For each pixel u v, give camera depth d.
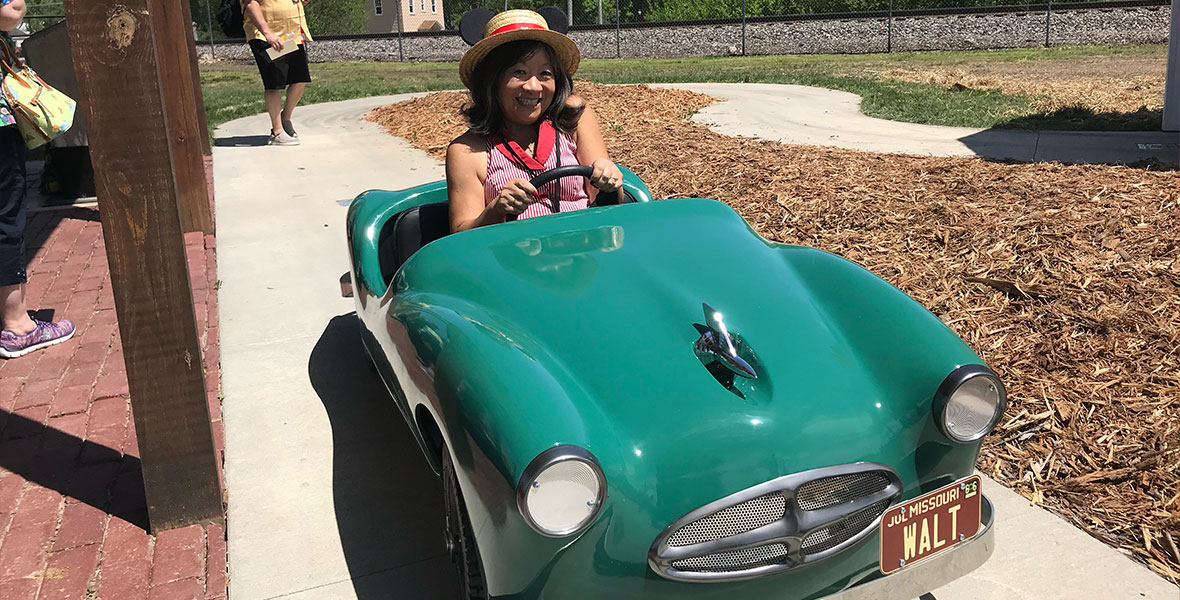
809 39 24.34
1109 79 14.34
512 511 1.91
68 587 2.71
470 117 3.26
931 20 23.45
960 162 7.45
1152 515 2.87
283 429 3.66
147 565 2.81
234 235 6.42
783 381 2.18
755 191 6.72
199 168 6.30
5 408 3.85
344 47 27.45
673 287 2.50
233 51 29.47
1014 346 3.94
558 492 1.88
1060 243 5.05
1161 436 3.22
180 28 6.02
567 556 1.99
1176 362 3.70
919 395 2.16
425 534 2.96
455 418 2.07
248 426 3.70
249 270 5.64
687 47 25.12
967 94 12.70
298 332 4.65
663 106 11.71
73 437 3.60
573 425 1.94
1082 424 3.35
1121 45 21.75
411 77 19.28
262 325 4.75
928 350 2.22
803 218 5.96
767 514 2.06
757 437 2.05
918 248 5.22
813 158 7.84
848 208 6.05
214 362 4.29
